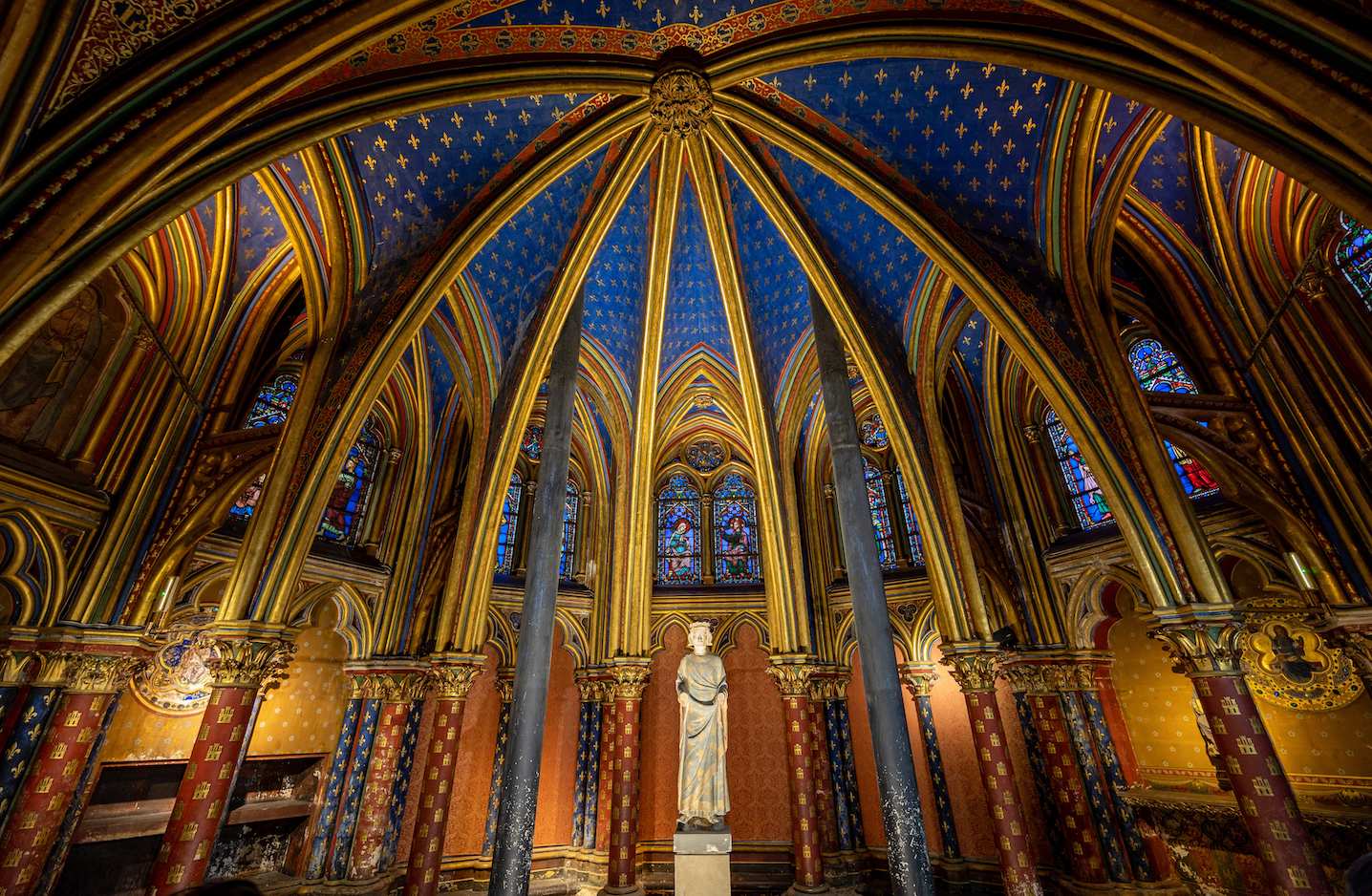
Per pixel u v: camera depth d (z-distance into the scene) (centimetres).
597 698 1692
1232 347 1001
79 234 493
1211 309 1034
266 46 566
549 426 1088
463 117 1043
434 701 1562
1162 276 1100
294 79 602
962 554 1237
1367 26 477
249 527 923
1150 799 1188
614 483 1844
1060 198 984
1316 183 545
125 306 978
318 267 1043
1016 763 1516
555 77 965
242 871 1291
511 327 1383
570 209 1306
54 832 802
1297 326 929
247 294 1122
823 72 1071
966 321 1469
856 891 1446
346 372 1020
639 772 1577
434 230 1120
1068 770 1264
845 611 1780
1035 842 1430
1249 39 529
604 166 1269
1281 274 969
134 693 1235
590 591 1816
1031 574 1423
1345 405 870
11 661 805
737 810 1675
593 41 977
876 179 1130
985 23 816
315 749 1484
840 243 1356
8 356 459
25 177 455
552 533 988
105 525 913
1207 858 1105
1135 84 686
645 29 986
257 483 1362
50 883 805
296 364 1500
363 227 1049
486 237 1118
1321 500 871
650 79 1038
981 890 1446
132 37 491
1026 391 1562
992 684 1162
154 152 518
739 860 1620
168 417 996
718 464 2102
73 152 481
